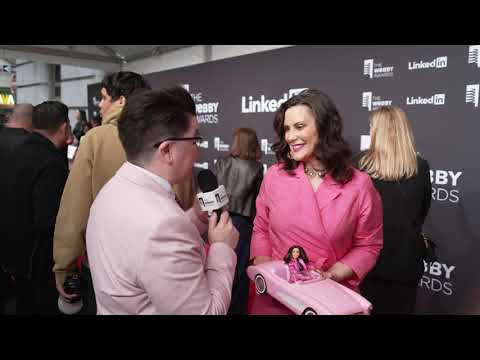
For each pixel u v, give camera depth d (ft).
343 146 3.98
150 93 2.66
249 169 9.23
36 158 5.60
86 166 4.72
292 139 3.97
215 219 3.13
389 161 5.31
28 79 39.11
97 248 2.56
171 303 2.33
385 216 5.29
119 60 23.48
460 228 8.07
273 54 12.55
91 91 25.23
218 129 15.33
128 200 2.48
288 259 3.75
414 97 8.71
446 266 8.38
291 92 11.99
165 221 2.33
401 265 5.27
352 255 4.09
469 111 7.78
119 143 4.80
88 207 4.75
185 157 2.68
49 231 5.70
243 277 8.34
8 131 8.55
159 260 2.28
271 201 4.35
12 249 5.88
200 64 16.05
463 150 7.93
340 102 10.45
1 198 5.82
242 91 13.96
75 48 21.76
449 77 8.05
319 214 3.96
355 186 4.01
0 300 6.37
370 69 9.61
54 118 6.48
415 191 5.27
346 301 3.25
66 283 5.04
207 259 2.91
